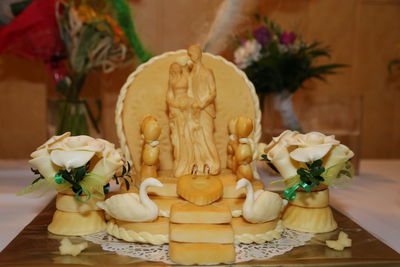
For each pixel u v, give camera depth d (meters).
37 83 1.69
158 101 0.97
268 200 0.77
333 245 0.74
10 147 1.71
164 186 0.83
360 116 1.32
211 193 0.79
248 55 1.27
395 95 1.81
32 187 0.82
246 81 0.99
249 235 0.77
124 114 0.95
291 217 0.86
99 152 0.79
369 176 1.33
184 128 0.89
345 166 0.87
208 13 1.32
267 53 1.28
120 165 0.81
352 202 1.05
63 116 1.26
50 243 0.77
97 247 0.75
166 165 0.97
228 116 0.98
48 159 0.79
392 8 1.76
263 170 1.25
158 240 0.76
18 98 1.69
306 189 0.81
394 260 0.69
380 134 1.83
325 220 0.85
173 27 1.33
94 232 0.82
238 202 0.82
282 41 1.29
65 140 0.79
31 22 1.24
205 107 0.89
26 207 1.00
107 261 0.69
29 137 1.71
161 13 1.33
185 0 1.32
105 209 0.79
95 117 1.30
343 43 1.76
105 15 1.25
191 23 1.33
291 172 0.84
